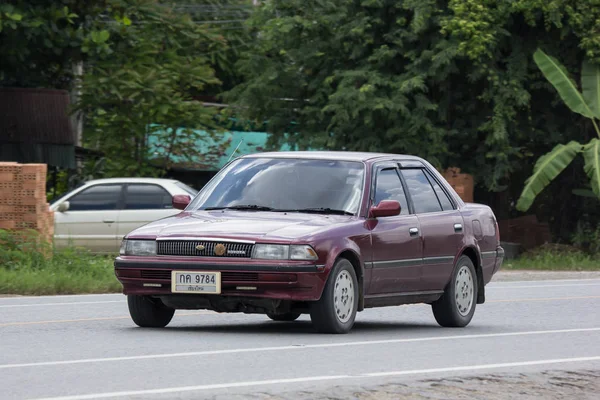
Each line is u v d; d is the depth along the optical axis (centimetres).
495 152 6306
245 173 2669
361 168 2628
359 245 2467
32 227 4397
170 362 1903
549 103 6675
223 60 9625
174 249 2375
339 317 2403
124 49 7012
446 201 2877
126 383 1661
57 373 1761
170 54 7325
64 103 7038
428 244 2709
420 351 2166
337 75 6425
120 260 2419
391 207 2520
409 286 2653
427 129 6234
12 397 1524
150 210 5322
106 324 2648
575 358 2131
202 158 8088
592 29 6262
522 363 2014
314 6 6662
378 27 6500
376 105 6147
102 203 5334
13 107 6975
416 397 1593
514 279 5297
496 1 6222
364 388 1639
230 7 9931
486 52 6138
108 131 7112
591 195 6462
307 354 2047
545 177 6059
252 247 2330
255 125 7475
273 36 6706
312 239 2339
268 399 1518
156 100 6881
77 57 6625
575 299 3850
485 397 1633
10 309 3088
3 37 6291
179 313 3052
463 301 2850
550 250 6469
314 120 6625
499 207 7069
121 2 6950
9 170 4409
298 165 2650
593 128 6656
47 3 6381
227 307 2377
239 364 1891
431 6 6238
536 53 6259
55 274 3953
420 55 6378
